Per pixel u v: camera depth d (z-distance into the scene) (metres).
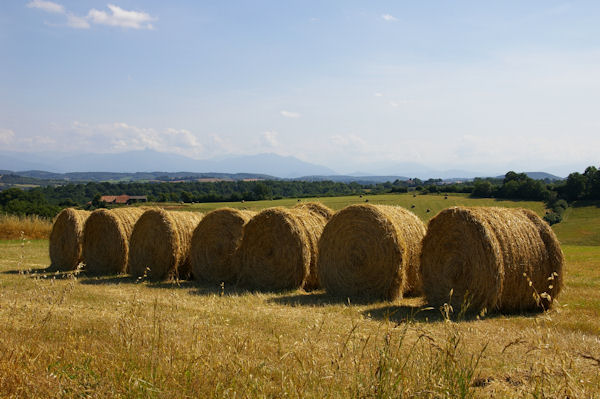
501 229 9.58
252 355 5.27
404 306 10.30
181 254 14.98
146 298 10.39
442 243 10.23
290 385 4.40
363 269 11.53
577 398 3.76
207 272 14.44
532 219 10.11
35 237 28.02
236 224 14.14
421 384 4.18
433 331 7.44
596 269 16.81
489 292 9.28
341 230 11.94
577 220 51.09
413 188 87.25
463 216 9.81
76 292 10.83
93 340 6.16
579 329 7.69
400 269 11.11
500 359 5.88
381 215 11.38
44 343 5.97
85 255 16.22
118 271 15.86
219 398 4.27
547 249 9.84
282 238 12.94
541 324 7.97
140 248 15.16
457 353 4.97
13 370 4.68
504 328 7.86
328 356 5.33
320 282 12.38
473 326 8.02
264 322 7.86
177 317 7.94
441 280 10.23
